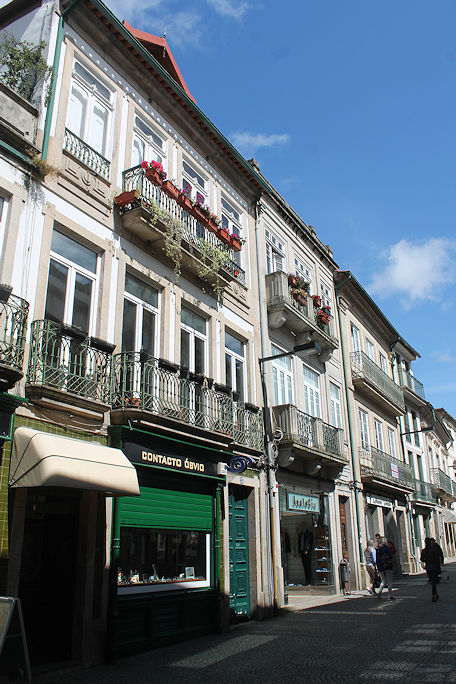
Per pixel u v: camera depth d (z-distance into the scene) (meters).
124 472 7.96
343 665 7.30
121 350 9.94
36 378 7.81
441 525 34.94
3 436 7.27
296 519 17.64
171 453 10.14
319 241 21.02
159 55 15.16
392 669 6.93
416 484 28.69
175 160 12.98
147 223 10.53
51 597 8.01
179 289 11.88
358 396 22.67
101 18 11.02
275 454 14.38
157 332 11.19
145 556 9.60
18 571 7.17
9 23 10.80
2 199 8.39
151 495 9.78
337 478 18.55
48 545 8.15
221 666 7.55
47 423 7.98
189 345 12.26
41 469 6.85
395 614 12.10
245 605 12.23
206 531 11.11
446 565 32.19
